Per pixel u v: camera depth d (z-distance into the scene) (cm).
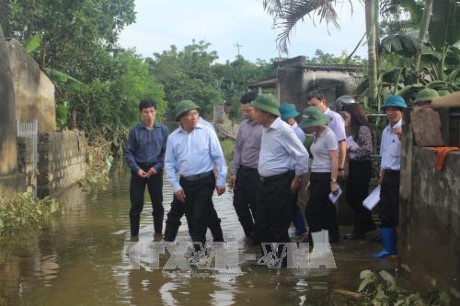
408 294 450
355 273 550
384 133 616
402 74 1020
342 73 2033
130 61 2922
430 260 463
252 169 688
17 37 1875
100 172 1733
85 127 2328
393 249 610
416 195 498
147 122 756
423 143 495
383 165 605
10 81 955
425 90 632
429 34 1015
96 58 2205
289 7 1003
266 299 475
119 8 2666
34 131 1070
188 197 621
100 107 2312
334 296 478
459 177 407
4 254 654
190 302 470
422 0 1049
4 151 920
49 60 2003
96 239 738
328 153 630
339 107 870
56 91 1791
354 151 688
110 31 2459
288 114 727
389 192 598
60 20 1883
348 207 795
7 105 938
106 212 970
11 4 1791
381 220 609
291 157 570
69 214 948
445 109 509
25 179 991
